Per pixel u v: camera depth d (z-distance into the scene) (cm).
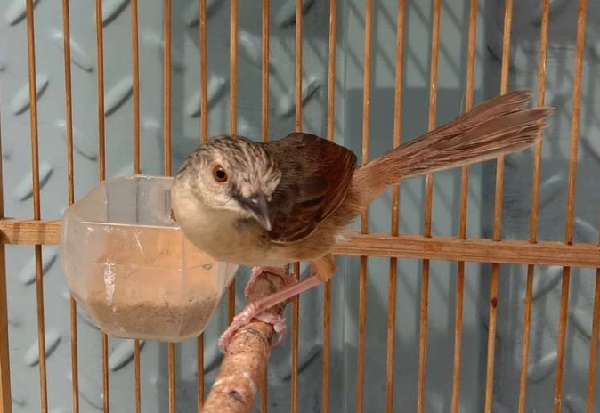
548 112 40
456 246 43
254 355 37
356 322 52
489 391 44
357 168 42
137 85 44
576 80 42
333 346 53
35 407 56
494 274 44
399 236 43
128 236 38
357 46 50
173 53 52
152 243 38
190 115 53
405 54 50
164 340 39
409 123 50
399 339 52
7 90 53
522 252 43
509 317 52
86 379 55
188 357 54
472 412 52
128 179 43
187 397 55
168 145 44
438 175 50
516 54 51
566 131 51
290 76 52
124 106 53
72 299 46
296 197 38
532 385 53
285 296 41
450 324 51
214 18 52
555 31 51
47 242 44
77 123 53
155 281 38
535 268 52
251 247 38
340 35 51
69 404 55
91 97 53
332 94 43
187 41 52
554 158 52
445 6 49
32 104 43
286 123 53
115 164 53
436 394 52
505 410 53
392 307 44
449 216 51
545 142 51
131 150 53
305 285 42
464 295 51
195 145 53
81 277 38
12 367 55
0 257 45
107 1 52
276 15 52
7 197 54
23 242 44
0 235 44
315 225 39
